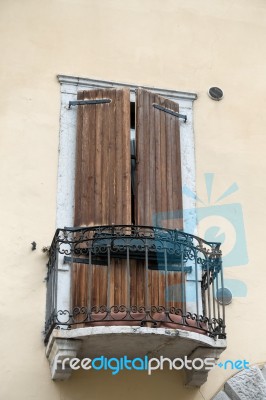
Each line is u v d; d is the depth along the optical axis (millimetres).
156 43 9586
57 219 8336
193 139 9125
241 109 9469
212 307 8227
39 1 9422
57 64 9148
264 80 9734
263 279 8547
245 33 9969
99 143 8562
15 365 7609
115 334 7270
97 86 9133
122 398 7691
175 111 9039
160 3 9828
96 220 8227
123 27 9562
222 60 9711
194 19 9867
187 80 9469
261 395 7891
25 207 8320
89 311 7430
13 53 9070
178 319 7582
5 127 8664
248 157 9195
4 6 9297
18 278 7980
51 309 7648
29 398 7508
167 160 8680
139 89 8844
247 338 8203
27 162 8539
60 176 8547
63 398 7566
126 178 8398
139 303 7969
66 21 9406
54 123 8812
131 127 9086
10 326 7758
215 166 9039
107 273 7988
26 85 8938
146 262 7598
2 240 8117
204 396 7883
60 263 8008
